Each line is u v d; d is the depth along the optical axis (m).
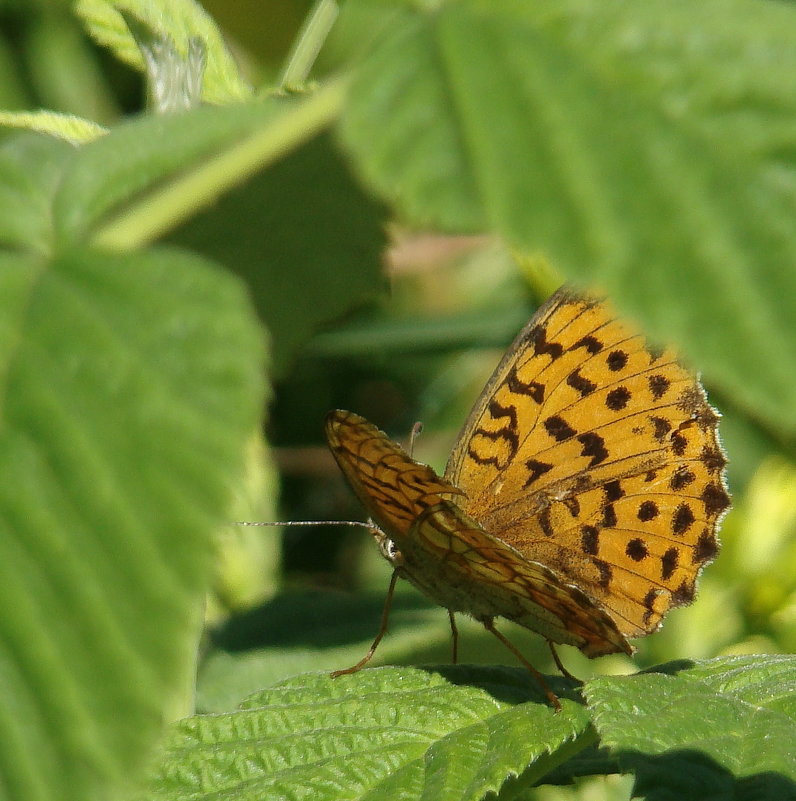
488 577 0.95
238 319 0.59
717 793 0.92
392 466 0.93
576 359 0.95
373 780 0.93
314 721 0.93
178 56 0.93
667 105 0.63
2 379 0.58
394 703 0.93
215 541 0.54
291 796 0.93
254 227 0.94
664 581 0.95
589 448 0.95
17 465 0.56
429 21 0.68
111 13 0.94
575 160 0.62
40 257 0.63
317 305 0.95
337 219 0.94
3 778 0.50
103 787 0.50
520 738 0.93
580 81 0.65
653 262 0.58
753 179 0.61
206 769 0.93
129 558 0.54
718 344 0.55
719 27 0.65
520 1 0.68
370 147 0.63
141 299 0.60
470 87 0.65
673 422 0.95
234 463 0.55
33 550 0.54
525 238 0.59
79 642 0.53
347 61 0.70
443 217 0.60
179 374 0.58
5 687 0.52
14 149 0.70
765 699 0.93
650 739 0.92
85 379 0.58
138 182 0.68
